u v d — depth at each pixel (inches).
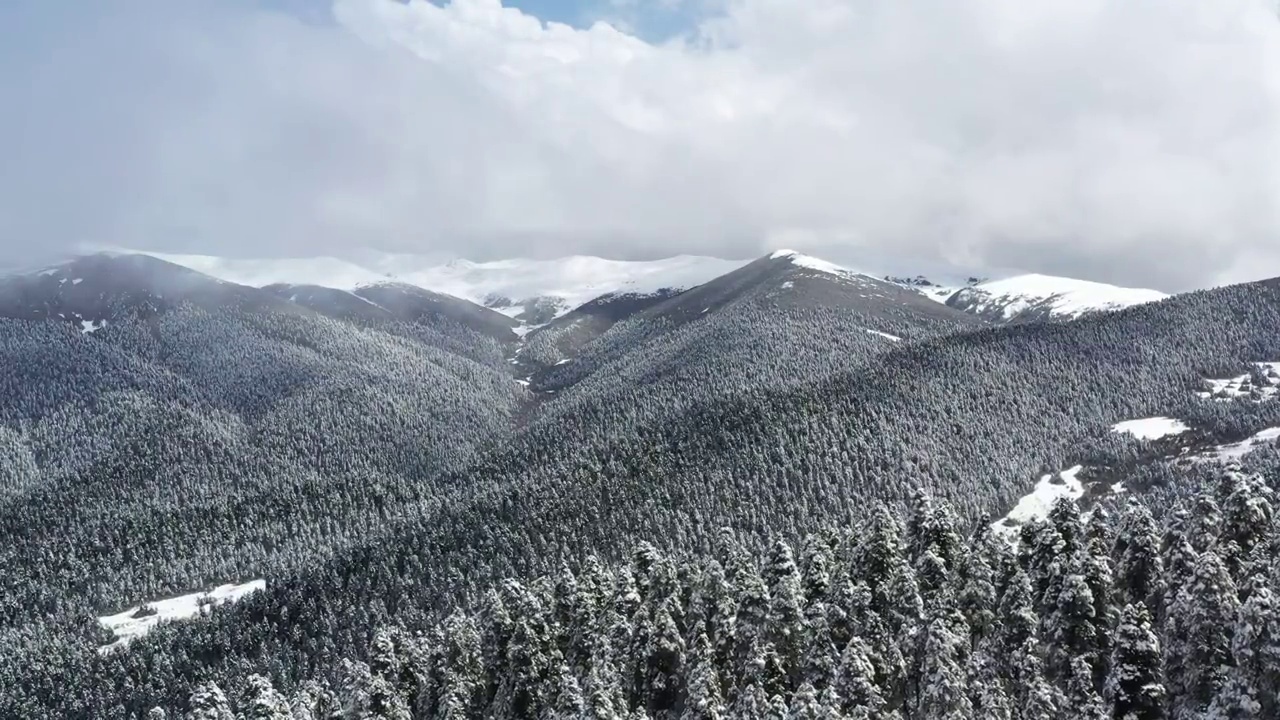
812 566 4439.0
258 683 4530.0
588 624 4527.6
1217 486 3860.7
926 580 4028.1
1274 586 3014.3
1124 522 3897.6
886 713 3193.9
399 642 5034.5
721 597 4264.3
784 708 3230.8
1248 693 2751.0
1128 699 3024.1
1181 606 3083.2
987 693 3107.8
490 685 4456.2
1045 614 3523.6
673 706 3951.8
